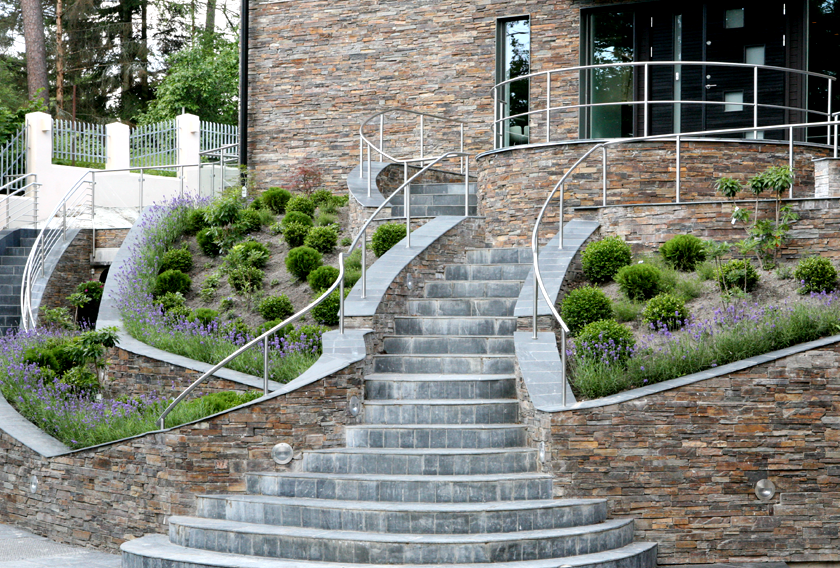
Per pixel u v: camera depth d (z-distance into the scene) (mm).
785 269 12234
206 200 18594
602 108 18156
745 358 10078
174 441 9852
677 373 10133
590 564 8328
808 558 9664
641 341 11156
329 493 9422
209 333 13391
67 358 13602
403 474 9625
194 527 9133
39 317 16734
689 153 14484
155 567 8789
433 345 11945
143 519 10086
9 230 18719
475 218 14938
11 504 11734
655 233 13336
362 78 20000
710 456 9625
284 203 18375
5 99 32719
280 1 20609
